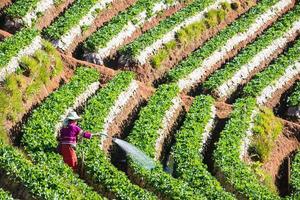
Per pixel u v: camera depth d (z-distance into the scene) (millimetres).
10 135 30125
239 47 51844
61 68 37875
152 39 45531
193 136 35812
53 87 36344
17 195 23281
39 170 24078
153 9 49719
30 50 35844
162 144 35219
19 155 24953
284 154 41188
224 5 54625
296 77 50625
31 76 34438
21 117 31672
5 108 30734
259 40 52531
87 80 36750
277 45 53375
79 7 45500
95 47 42812
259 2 58812
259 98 45531
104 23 46812
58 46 41625
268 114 42594
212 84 45125
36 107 33406
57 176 24406
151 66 44625
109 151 32312
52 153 26797
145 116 35812
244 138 38281
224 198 29312
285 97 48219
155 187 28281
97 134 27641
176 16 49656
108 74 39750
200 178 30922
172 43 47156
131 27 46938
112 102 35219
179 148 34000
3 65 32781
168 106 37938
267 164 38906
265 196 31781
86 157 27766
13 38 35844
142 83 42094
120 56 43844
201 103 40469
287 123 43531
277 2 59031
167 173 30422
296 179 37344
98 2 47000
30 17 42469
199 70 46438
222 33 51469
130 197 25766
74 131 27000
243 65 48344
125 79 38469
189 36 49219
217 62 48750
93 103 34250
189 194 28078
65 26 42875
